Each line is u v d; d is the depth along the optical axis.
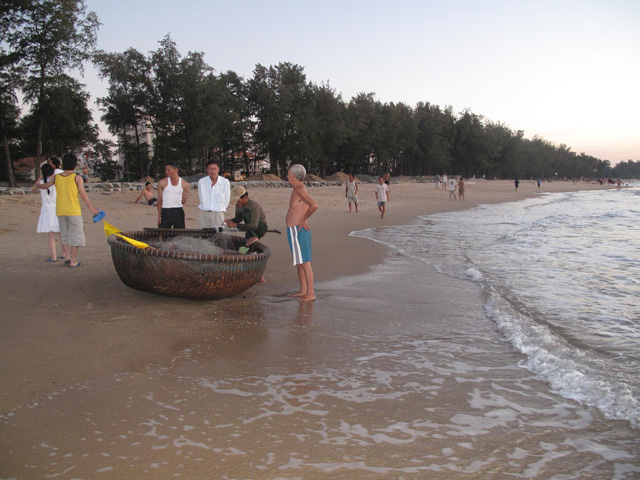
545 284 7.49
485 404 3.48
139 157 49.53
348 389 3.69
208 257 5.58
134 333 4.78
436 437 3.00
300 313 5.79
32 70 30.91
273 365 4.12
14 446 2.76
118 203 19.00
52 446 2.78
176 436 2.92
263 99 57.41
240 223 7.51
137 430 2.98
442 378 3.94
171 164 7.63
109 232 6.50
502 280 7.79
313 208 6.27
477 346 4.73
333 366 4.14
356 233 15.04
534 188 77.38
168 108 45.62
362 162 85.19
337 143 66.56
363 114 73.56
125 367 3.96
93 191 22.62
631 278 7.92
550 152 167.25
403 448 2.86
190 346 4.52
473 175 121.56
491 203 35.47
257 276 6.18
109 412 3.20
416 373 4.04
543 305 6.25
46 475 2.50
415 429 3.10
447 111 105.75
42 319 5.09
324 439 2.94
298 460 2.70
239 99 58.19
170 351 4.36
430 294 6.91
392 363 4.25
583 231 15.48
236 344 4.62
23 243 9.89
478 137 105.06
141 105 46.75
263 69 58.22
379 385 3.78
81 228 7.69
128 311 5.50
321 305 6.20
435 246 12.02
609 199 45.94
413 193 44.12
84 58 31.88
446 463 2.71
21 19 29.50
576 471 2.66
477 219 20.84
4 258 8.23
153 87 45.91
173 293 5.79
